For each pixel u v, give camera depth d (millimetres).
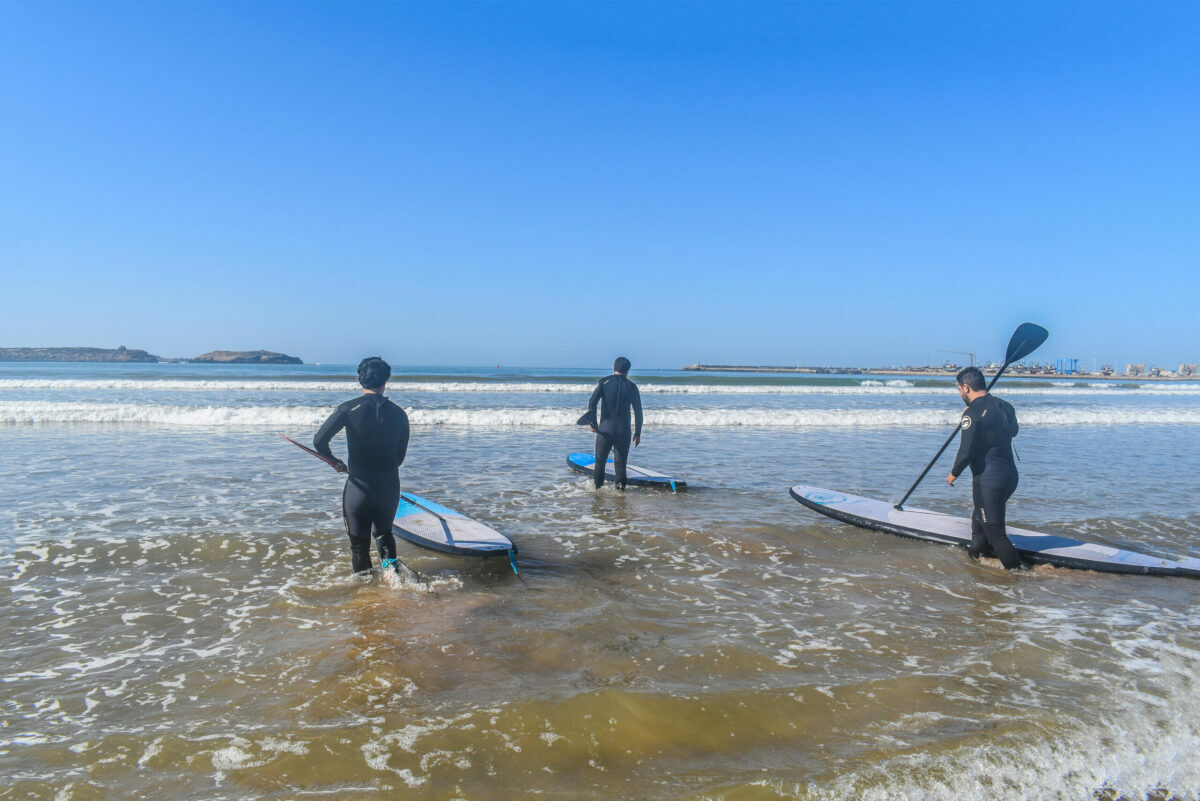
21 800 2312
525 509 7348
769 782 2506
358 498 4797
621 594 4668
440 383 33844
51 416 14961
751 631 4020
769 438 14328
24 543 5570
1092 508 7785
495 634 3871
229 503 7164
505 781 2482
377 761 2586
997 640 3971
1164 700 3242
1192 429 18078
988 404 5684
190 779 2469
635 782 2498
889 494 8594
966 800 2471
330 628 3943
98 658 3514
